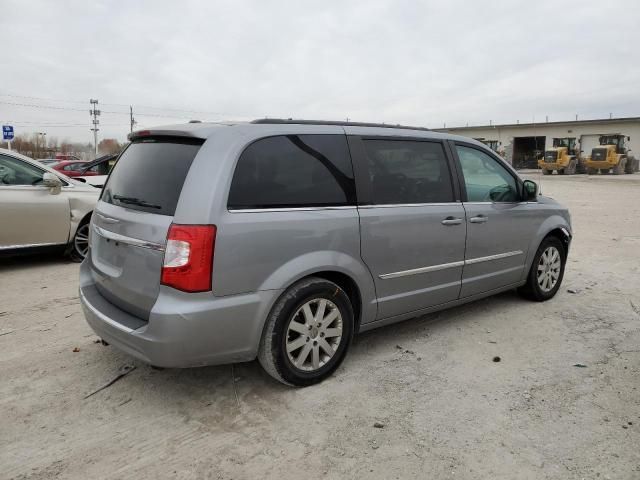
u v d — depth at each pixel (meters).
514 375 3.63
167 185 3.06
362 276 3.57
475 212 4.34
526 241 4.93
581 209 14.53
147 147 3.46
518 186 4.90
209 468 2.59
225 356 3.03
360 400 3.26
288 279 3.14
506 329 4.52
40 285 5.79
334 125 3.61
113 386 3.41
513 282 4.94
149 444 2.78
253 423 2.99
